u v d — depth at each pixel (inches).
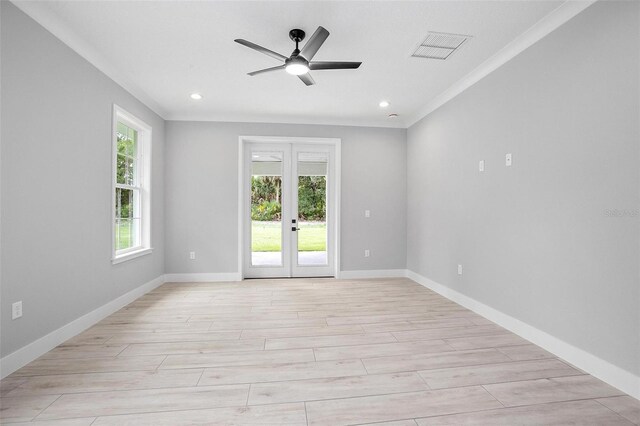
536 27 98.4
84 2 86.7
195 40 106.6
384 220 203.0
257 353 95.0
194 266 189.0
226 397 72.6
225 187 190.5
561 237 92.7
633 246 74.2
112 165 129.0
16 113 83.7
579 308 87.2
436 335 109.3
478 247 131.7
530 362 90.1
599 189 81.7
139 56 117.3
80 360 89.6
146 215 164.6
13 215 83.1
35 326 90.6
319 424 63.7
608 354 79.5
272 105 171.0
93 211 116.8
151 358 91.3
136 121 149.6
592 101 83.5
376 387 77.0
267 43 108.5
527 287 105.5
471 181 135.9
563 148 92.0
